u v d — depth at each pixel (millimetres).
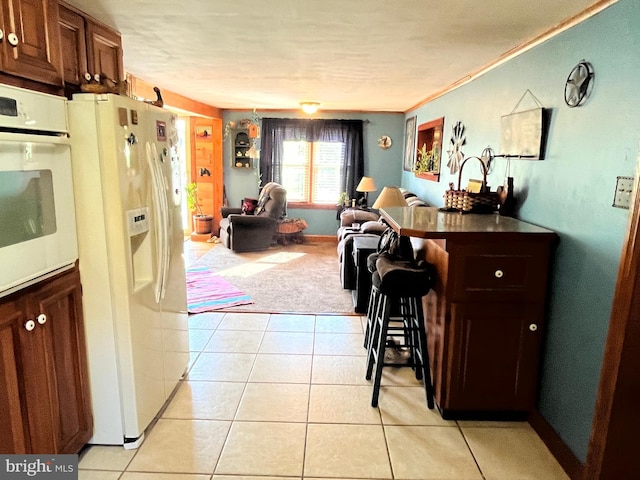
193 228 7488
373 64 3455
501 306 2301
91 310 2031
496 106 3174
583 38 2068
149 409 2279
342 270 4664
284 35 2668
